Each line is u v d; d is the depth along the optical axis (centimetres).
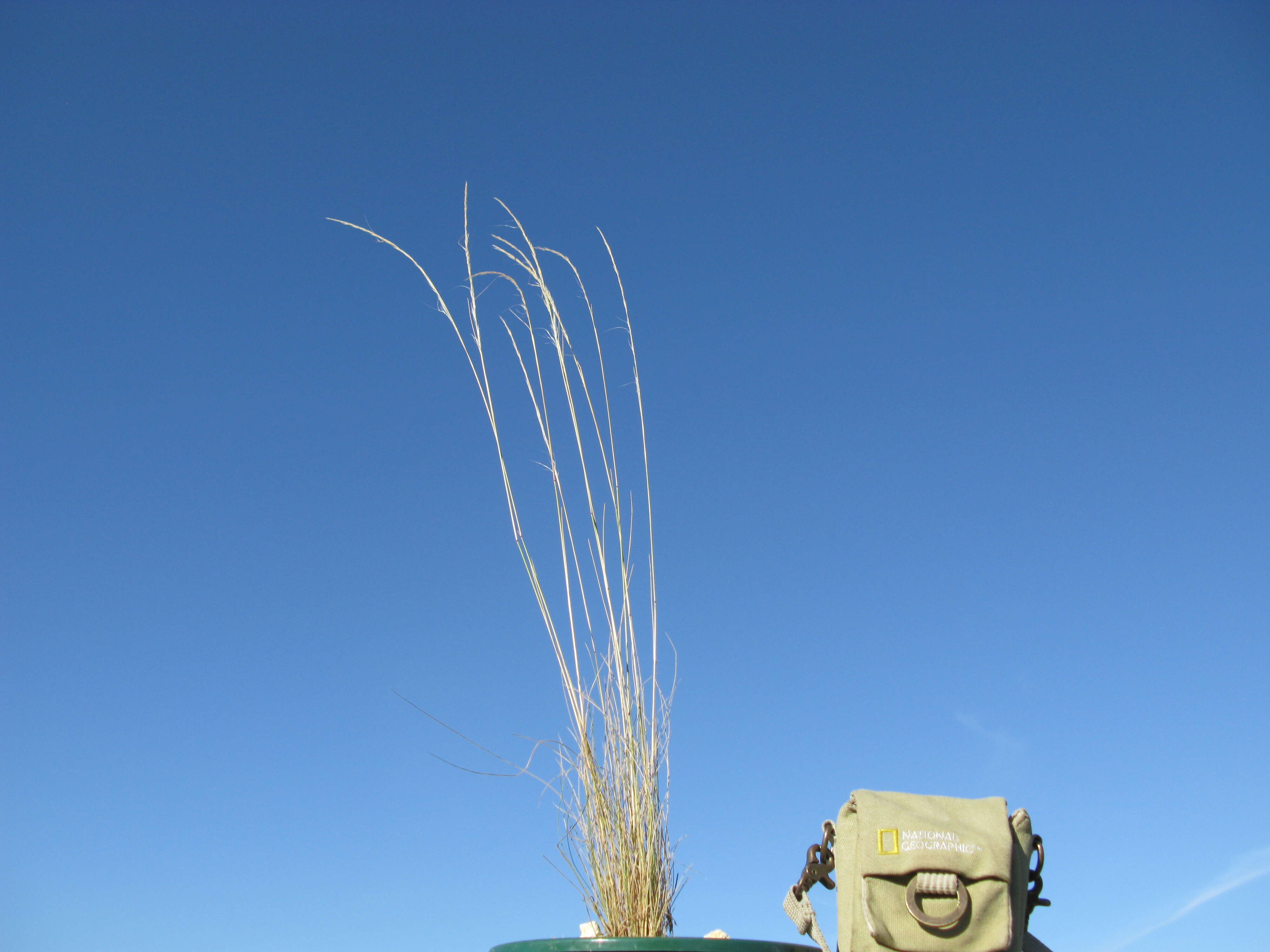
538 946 66
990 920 65
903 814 68
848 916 68
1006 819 69
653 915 74
